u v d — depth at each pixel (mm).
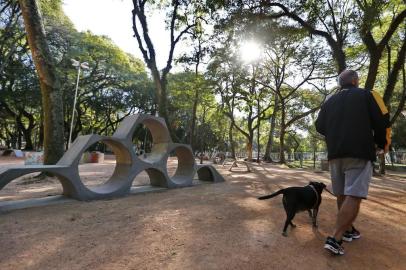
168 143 7875
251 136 33500
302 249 3166
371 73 14227
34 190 7508
